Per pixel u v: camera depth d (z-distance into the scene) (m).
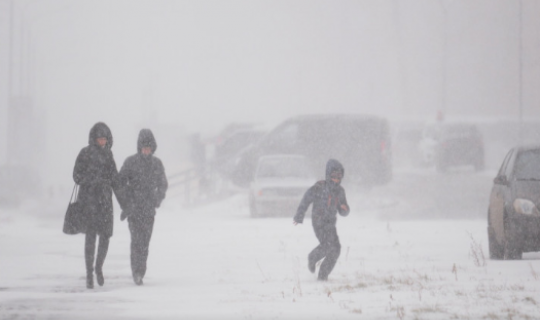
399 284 35.12
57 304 30.66
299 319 26.47
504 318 25.78
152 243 60.06
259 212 86.00
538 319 25.52
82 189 36.69
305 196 38.88
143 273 37.72
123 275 41.72
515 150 48.78
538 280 35.56
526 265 42.19
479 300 29.56
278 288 35.12
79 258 49.97
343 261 46.41
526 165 47.25
